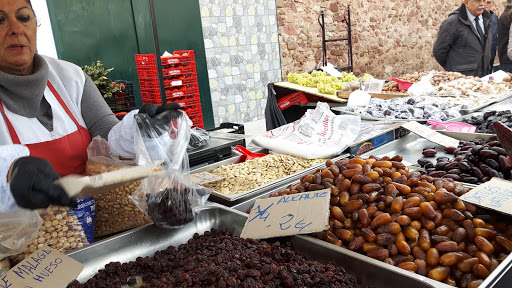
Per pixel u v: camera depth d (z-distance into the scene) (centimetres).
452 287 98
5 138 147
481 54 504
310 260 129
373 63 934
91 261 130
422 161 208
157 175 133
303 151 220
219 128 391
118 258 135
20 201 99
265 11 739
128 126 139
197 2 646
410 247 119
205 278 109
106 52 569
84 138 166
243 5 705
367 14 898
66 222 127
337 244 127
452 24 500
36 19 155
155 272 123
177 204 138
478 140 218
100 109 174
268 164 211
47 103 158
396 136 253
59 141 157
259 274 110
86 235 133
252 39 729
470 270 111
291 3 773
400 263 117
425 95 387
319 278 107
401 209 126
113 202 140
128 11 577
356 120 238
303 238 130
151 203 136
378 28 927
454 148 224
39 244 122
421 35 1040
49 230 124
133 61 595
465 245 118
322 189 143
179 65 440
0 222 108
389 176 141
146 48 602
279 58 777
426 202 125
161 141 134
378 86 448
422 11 1025
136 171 126
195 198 148
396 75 995
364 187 135
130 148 140
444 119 307
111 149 144
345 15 850
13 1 142
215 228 155
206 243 135
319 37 828
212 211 156
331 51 851
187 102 452
